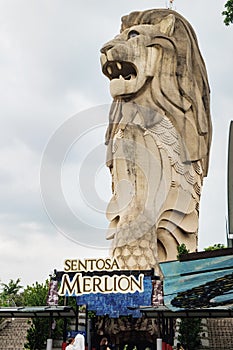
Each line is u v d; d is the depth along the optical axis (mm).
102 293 24062
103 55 35312
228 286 17828
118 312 23719
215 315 22484
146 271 24203
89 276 24406
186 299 18734
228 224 17719
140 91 35000
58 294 24328
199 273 17500
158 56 35656
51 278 24859
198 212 35000
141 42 35469
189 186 33812
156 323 27078
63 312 23672
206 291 18031
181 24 37250
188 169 34031
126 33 36594
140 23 37469
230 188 17766
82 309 28766
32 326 27484
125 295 23922
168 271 17844
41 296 29625
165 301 18750
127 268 29422
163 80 35156
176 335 26406
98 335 27688
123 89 34594
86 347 23953
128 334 27359
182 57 36250
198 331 25812
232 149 17812
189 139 34969
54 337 27000
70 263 24812
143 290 23828
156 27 36750
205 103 37688
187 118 35188
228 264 17047
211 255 17219
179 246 30922
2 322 30328
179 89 35500
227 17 16578
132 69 35375
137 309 23625
